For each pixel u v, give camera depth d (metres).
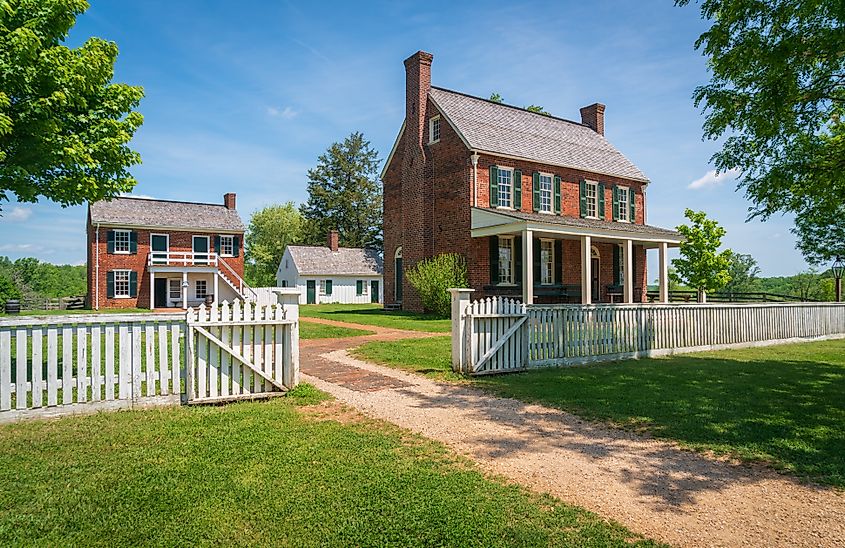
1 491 3.94
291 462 4.60
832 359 11.20
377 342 13.34
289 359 7.34
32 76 7.08
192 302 36.84
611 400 7.10
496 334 9.26
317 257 46.12
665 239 23.14
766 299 34.34
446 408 6.70
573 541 3.30
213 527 3.44
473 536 3.34
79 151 7.56
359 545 3.24
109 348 6.30
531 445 5.23
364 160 60.75
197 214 38.47
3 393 5.72
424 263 23.12
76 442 5.09
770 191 8.79
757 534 3.43
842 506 3.84
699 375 9.04
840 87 8.05
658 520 3.62
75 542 3.25
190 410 6.38
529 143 24.78
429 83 24.77
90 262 35.56
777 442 5.28
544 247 24.42
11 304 28.53
